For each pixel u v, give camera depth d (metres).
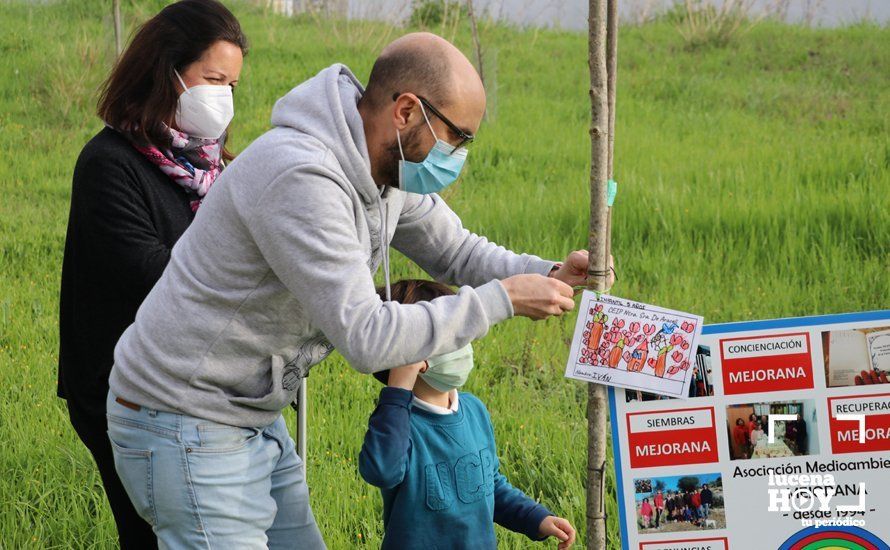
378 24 16.58
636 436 2.48
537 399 5.01
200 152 3.00
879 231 7.05
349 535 3.80
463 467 2.83
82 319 2.86
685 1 16.31
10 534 3.79
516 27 17.98
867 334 2.45
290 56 15.10
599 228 2.39
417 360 2.20
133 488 2.50
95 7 16.58
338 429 4.64
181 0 2.97
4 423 4.68
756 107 12.60
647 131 11.37
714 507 2.48
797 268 6.63
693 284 6.43
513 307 2.27
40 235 7.74
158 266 2.80
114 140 2.87
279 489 2.78
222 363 2.39
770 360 2.46
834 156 9.42
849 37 15.91
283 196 2.17
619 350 2.42
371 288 2.21
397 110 2.26
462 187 9.16
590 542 2.51
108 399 2.56
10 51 13.95
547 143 11.02
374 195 2.32
